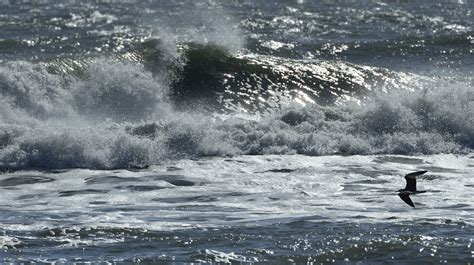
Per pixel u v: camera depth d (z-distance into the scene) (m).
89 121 77.06
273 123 72.12
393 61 105.50
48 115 76.69
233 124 71.12
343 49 109.62
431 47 111.44
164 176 60.91
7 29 126.38
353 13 153.88
